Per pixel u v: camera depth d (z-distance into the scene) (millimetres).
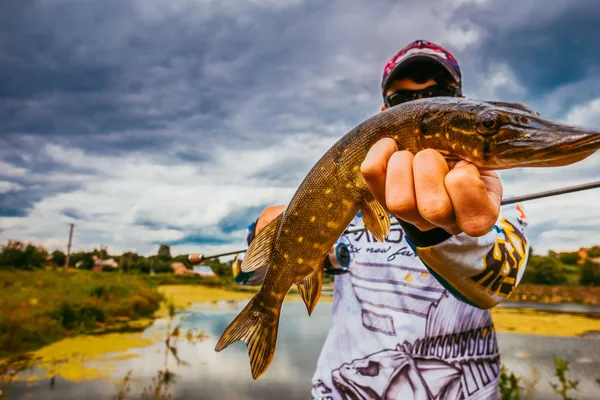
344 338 607
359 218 660
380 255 609
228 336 445
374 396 553
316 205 414
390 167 284
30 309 2502
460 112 326
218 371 1764
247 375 1709
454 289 418
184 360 1935
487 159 311
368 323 586
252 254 465
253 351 439
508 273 442
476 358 543
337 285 655
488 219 259
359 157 384
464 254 387
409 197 276
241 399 1427
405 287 577
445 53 632
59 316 2529
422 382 535
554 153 282
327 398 598
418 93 628
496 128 305
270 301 443
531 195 473
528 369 1677
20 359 1895
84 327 2553
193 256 769
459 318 549
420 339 551
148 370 1771
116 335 2455
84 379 1626
